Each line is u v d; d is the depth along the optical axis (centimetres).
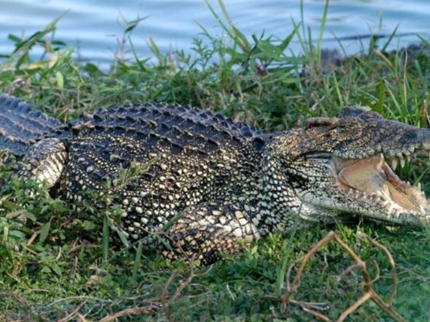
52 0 2439
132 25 2067
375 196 1307
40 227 1313
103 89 1764
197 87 1722
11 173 1407
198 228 1338
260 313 1122
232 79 1744
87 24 2311
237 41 1838
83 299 1187
